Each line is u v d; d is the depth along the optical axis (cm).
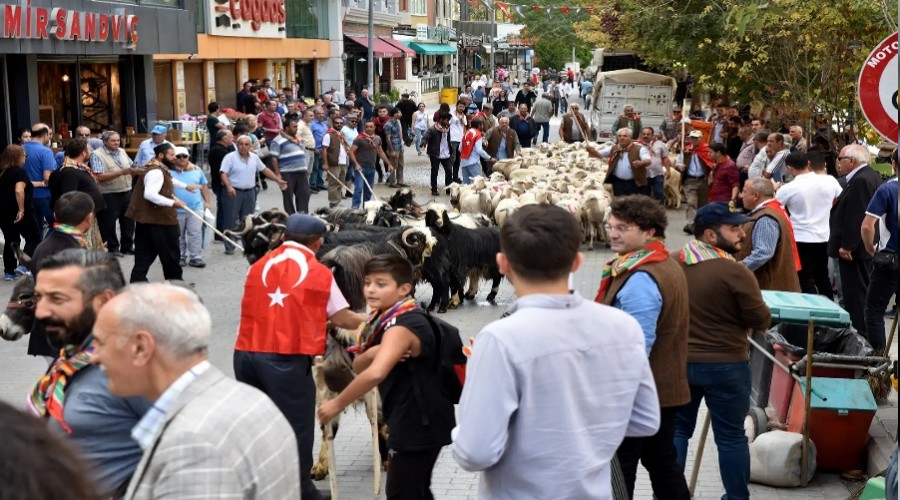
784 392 754
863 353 750
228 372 988
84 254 421
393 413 538
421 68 6744
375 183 2578
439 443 538
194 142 2494
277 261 616
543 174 1977
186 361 320
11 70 2091
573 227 378
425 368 534
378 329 539
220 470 304
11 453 190
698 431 819
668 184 2081
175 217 1258
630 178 1688
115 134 1550
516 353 363
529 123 2973
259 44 3622
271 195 2325
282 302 608
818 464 717
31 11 1939
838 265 1095
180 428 307
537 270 374
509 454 372
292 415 616
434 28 6719
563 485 369
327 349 675
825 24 1587
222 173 1592
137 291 326
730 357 601
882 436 721
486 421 361
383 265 535
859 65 1594
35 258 671
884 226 971
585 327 375
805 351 734
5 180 1352
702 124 2283
